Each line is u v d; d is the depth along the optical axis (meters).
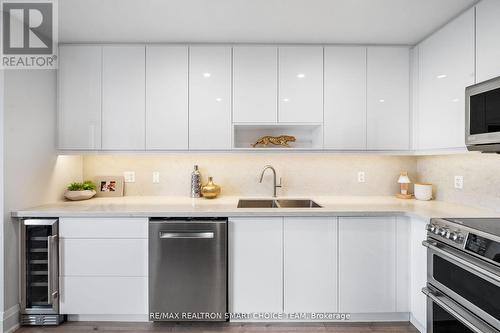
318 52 2.54
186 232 2.15
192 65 2.52
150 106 2.52
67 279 2.18
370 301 2.21
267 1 1.92
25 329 2.16
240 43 2.53
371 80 2.54
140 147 2.52
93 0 1.91
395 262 2.21
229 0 1.91
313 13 2.07
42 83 2.37
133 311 2.19
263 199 2.83
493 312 1.35
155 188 2.95
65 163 2.67
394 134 2.55
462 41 1.96
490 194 2.11
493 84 1.53
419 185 2.70
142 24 2.22
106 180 2.90
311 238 2.21
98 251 2.18
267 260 2.20
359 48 2.54
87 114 2.51
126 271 2.18
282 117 2.53
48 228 2.19
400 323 2.26
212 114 2.53
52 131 2.48
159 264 2.16
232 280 2.20
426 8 1.98
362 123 2.54
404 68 2.55
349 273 2.21
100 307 2.19
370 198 2.82
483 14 1.78
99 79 2.51
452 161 2.49
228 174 2.96
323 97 2.54
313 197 2.88
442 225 1.75
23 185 2.21
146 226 2.18
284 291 2.21
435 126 2.24
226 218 2.21
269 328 2.20
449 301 1.64
